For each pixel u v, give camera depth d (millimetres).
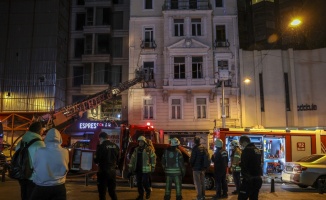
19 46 31578
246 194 6840
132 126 17703
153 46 29625
